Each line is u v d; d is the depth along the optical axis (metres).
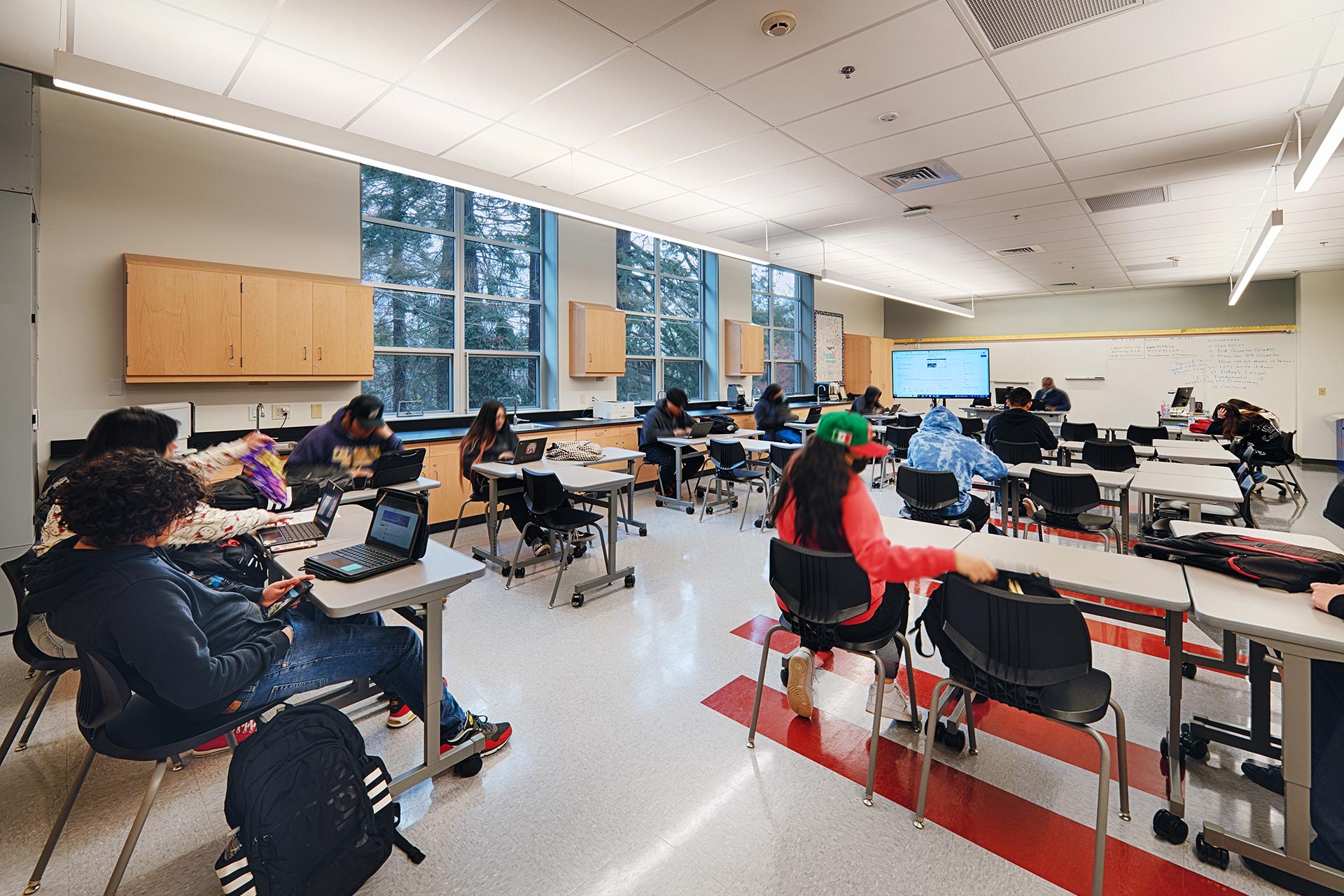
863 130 3.74
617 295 7.31
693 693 2.48
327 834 1.40
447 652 2.84
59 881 1.53
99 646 1.27
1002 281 9.58
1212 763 2.02
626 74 3.06
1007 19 2.57
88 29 2.66
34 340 3.07
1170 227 6.16
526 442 4.23
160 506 1.33
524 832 1.72
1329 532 4.93
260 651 1.46
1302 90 3.22
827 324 10.89
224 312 3.88
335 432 3.49
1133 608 3.31
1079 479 3.34
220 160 4.03
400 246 5.30
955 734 2.12
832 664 2.76
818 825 1.75
